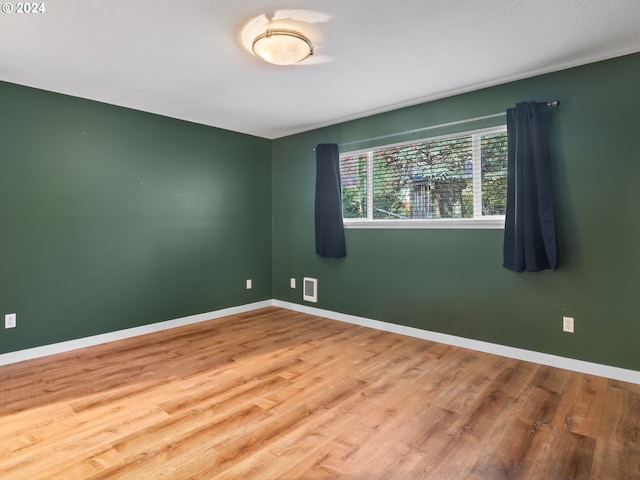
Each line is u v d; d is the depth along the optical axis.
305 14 2.00
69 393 2.42
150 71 2.74
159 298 3.87
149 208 3.79
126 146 3.61
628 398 2.31
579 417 2.10
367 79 2.92
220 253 4.42
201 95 3.27
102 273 3.46
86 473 1.66
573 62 2.63
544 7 1.96
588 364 2.68
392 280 3.76
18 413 2.17
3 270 2.93
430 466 1.71
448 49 2.43
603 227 2.61
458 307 3.31
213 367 2.86
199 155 4.20
